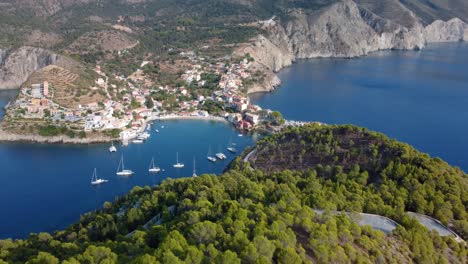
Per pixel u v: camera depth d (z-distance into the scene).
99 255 85.44
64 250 100.19
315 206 110.44
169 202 130.62
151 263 74.50
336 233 87.75
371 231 94.19
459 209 116.88
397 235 97.81
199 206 110.19
